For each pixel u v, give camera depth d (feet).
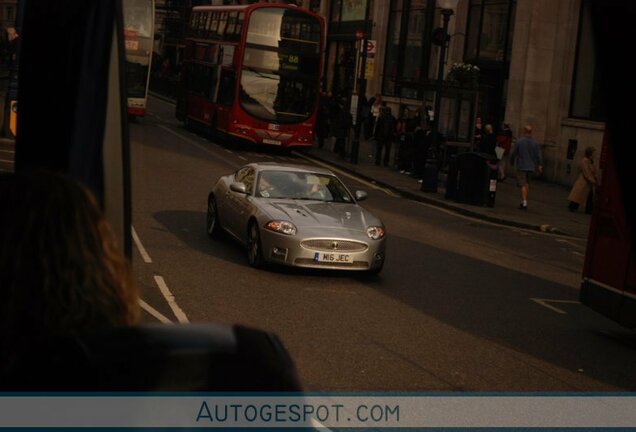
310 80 148.36
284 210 59.62
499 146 135.74
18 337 9.12
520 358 42.32
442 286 59.72
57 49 12.51
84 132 12.32
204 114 162.30
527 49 138.21
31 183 9.43
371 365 38.19
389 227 86.63
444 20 114.42
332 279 58.65
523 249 81.46
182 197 89.51
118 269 9.60
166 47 306.96
